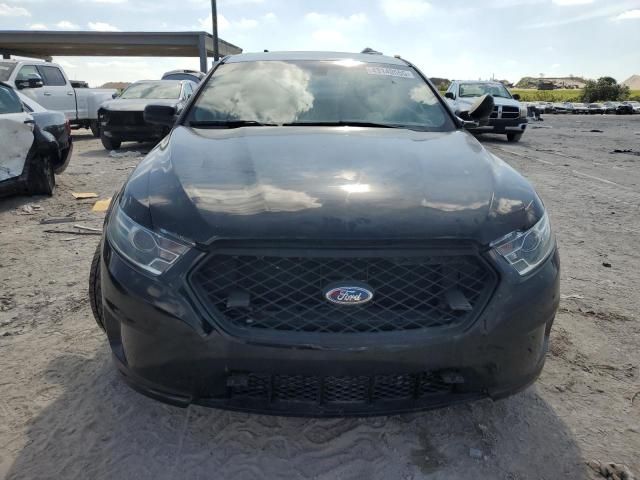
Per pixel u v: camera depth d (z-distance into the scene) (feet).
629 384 8.81
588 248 15.89
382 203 6.34
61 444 7.11
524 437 7.43
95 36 107.14
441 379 6.08
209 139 8.61
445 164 7.63
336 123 9.95
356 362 5.80
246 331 5.86
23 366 8.91
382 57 12.61
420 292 5.99
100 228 16.94
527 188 7.43
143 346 6.27
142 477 6.57
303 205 6.25
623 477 6.67
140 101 36.70
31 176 20.65
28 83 33.37
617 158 37.24
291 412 6.07
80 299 11.50
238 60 11.89
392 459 6.95
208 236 5.96
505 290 6.15
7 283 12.36
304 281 5.89
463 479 6.63
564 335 10.36
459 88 51.37
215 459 6.89
